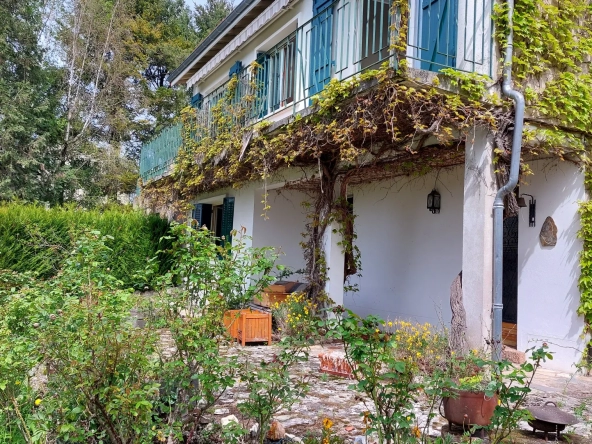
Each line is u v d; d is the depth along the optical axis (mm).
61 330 2459
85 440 2512
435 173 7488
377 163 7059
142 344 2551
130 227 12938
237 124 7629
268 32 9383
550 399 4293
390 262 8328
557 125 5434
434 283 7391
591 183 5375
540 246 5777
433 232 7477
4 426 2576
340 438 3152
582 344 5238
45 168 19078
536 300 5770
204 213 11945
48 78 19812
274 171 7801
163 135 11914
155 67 26750
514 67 5211
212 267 2854
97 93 21984
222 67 11820
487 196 4895
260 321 6668
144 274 3004
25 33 18844
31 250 11055
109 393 2404
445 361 4023
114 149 22094
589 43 5797
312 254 7680
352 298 9164
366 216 8984
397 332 4539
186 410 2898
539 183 5840
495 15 5137
